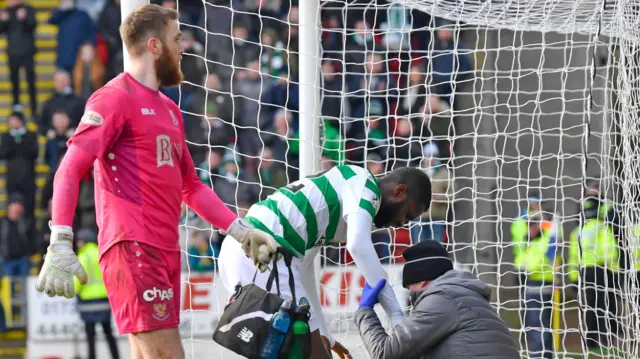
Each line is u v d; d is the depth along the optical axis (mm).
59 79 34250
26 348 31891
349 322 24391
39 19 37031
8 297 33000
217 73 32656
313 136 19719
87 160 10805
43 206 33312
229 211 12477
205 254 28031
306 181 14000
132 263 11039
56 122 33750
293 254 13625
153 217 11180
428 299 13234
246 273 13477
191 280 27172
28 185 33594
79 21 35250
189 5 33406
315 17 19812
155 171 11211
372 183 13844
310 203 13734
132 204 11109
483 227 32656
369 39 32562
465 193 33031
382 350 13188
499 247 27172
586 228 25891
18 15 35938
